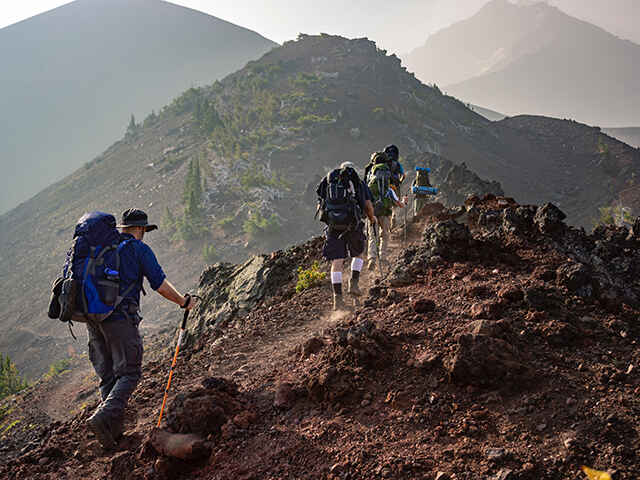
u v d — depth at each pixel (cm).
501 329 352
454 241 554
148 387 482
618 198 19588
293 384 382
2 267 19062
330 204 570
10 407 3738
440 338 374
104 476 329
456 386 323
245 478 290
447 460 267
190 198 16850
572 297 414
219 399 361
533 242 548
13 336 12962
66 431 419
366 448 290
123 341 370
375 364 360
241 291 1001
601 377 309
